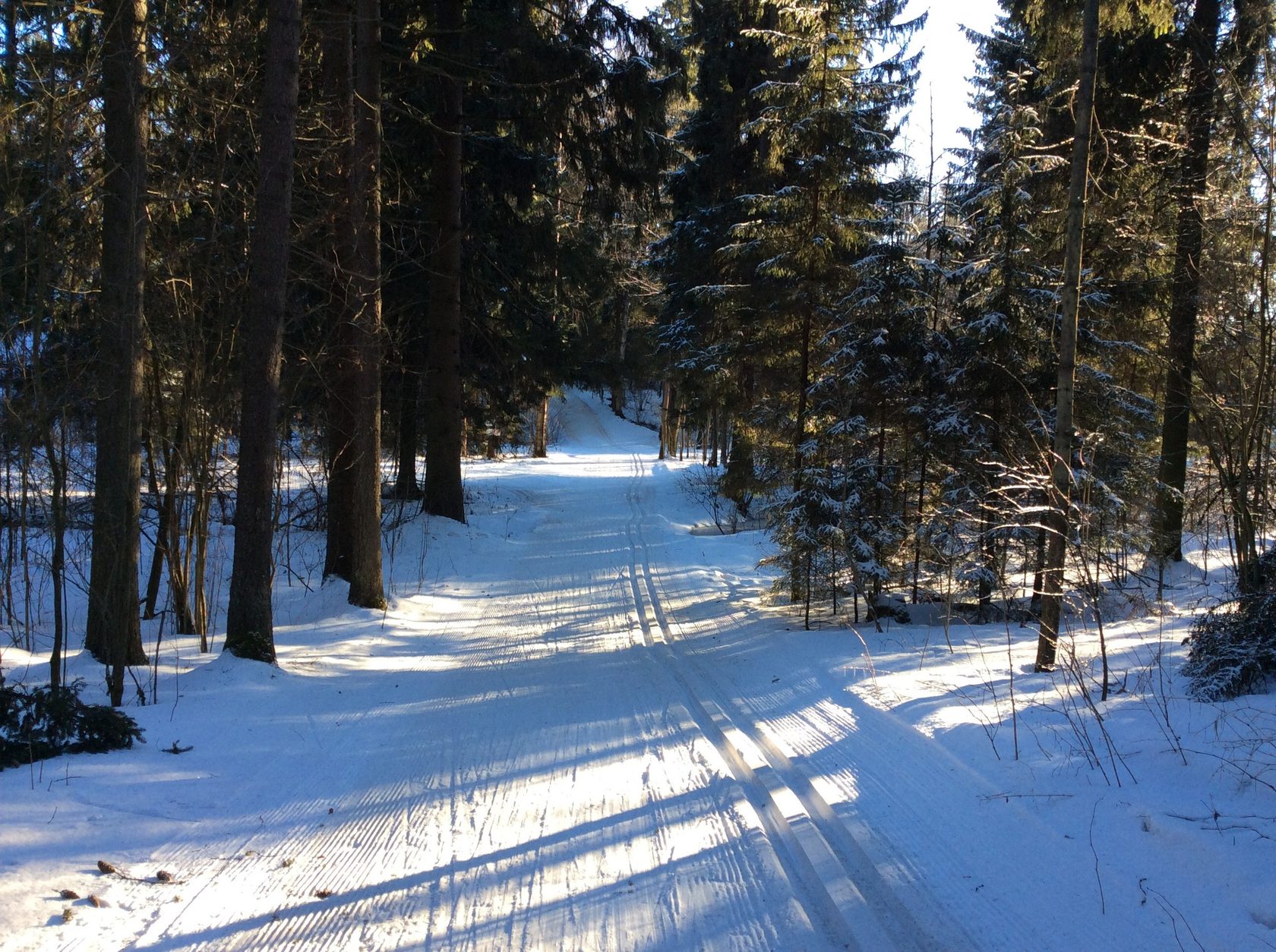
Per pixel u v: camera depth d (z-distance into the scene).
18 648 8.47
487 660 8.69
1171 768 4.48
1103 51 10.96
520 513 20.80
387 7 13.13
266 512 7.82
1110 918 3.32
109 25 6.41
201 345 9.34
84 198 6.77
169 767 5.27
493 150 15.80
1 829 4.11
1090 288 10.09
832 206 11.46
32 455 7.46
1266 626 5.79
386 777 5.39
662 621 10.55
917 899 3.62
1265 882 3.28
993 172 9.93
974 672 7.11
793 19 11.48
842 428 9.71
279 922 3.59
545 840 4.41
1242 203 8.41
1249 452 8.08
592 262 18.89
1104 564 9.94
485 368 18.61
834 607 10.22
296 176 10.76
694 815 4.65
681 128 21.30
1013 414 9.70
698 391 19.06
